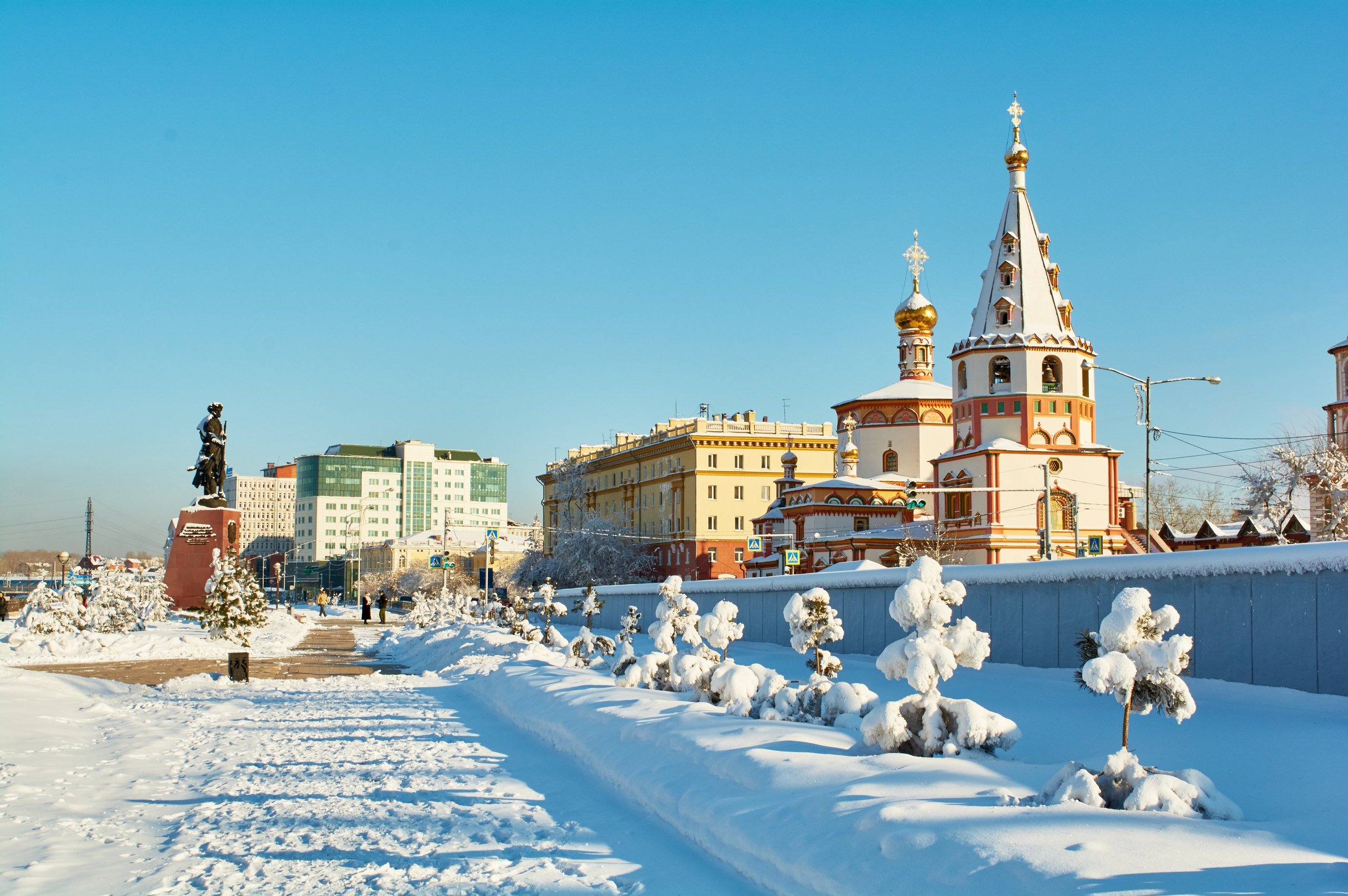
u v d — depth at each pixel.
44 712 19.92
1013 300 64.62
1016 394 63.56
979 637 11.82
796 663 27.88
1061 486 63.03
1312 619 17.31
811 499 78.06
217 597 43.91
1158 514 111.19
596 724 15.67
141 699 24.23
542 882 8.90
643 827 10.80
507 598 83.44
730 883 8.84
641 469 120.31
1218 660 18.92
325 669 34.28
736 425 110.06
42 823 11.34
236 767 14.88
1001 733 11.32
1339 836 8.16
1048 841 7.56
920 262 87.19
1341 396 64.06
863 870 7.94
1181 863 7.11
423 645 42.00
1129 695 9.37
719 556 107.69
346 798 12.44
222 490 62.88
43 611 41.84
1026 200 65.94
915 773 10.05
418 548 190.00
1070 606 22.70
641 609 52.69
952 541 64.94
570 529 111.06
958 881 7.34
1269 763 11.74
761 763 11.03
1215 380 37.44
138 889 8.91
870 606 30.22
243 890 8.84
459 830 10.72
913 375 85.94
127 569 56.91
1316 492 62.81
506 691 22.20
